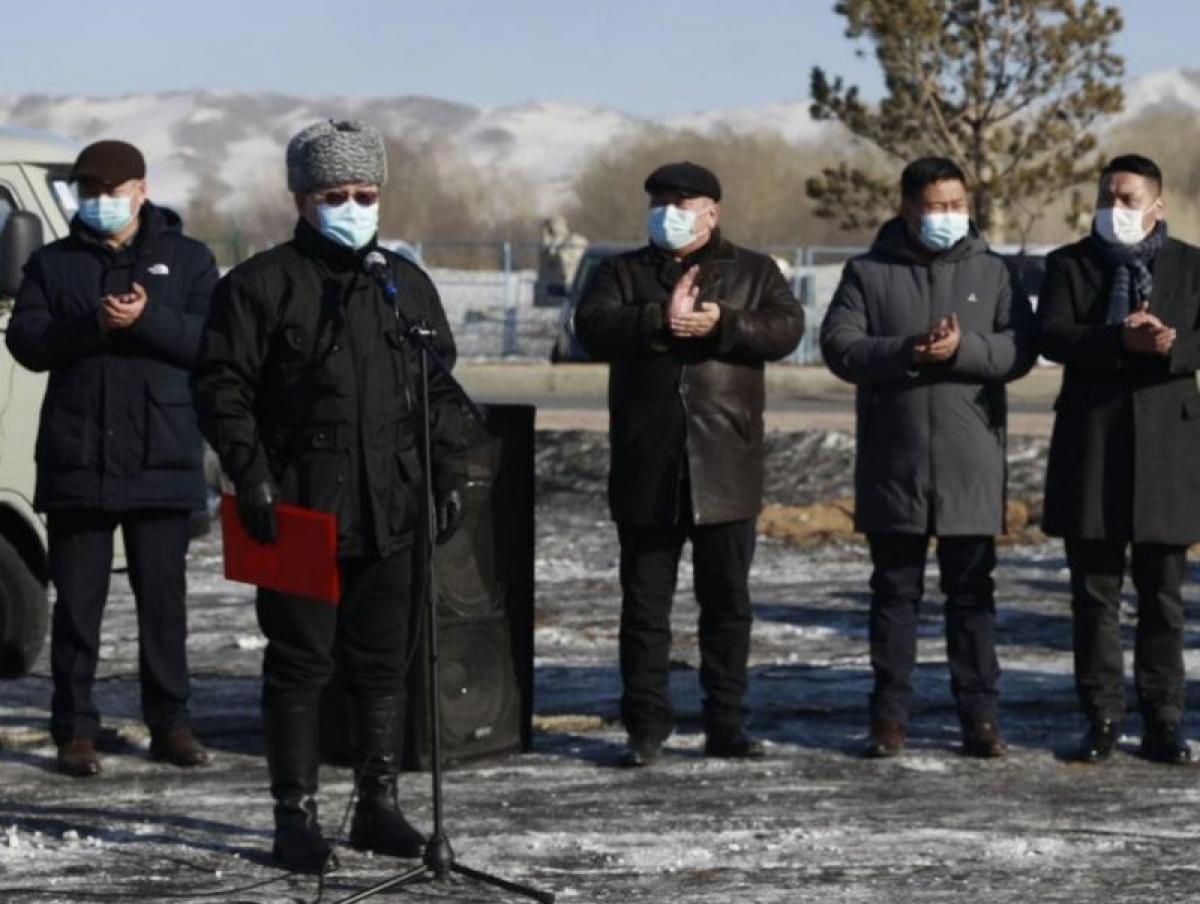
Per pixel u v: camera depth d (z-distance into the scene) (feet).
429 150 593.42
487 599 45.03
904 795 42.55
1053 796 42.50
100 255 44.16
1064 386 45.09
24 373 50.49
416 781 43.57
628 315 44.09
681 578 71.41
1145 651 45.50
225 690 53.06
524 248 202.90
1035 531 83.10
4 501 50.42
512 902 34.73
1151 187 44.19
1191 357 43.86
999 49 170.50
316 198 36.24
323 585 34.94
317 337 36.09
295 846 36.63
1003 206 172.76
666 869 37.06
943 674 54.60
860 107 172.65
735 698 45.62
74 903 34.63
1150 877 36.68
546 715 49.49
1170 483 44.32
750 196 513.04
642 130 548.72
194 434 44.70
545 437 96.84
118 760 45.50
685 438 44.11
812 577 73.15
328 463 36.09
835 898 35.27
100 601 44.65
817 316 177.06
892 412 45.16
